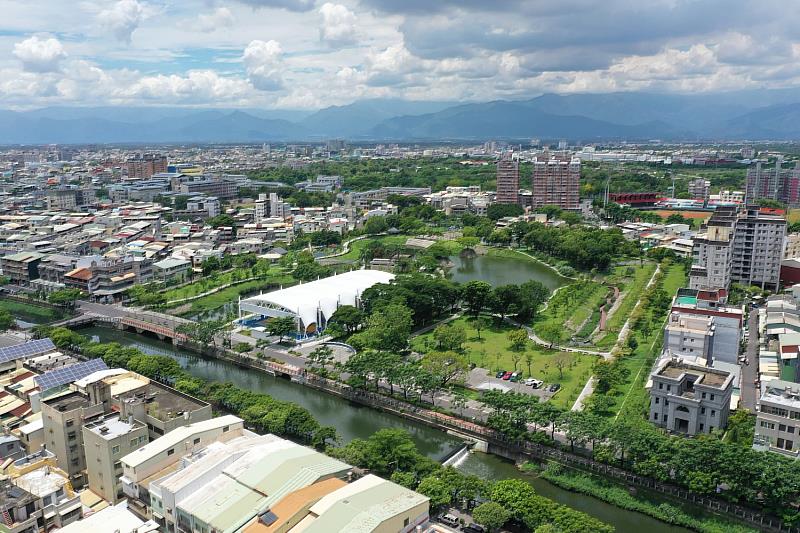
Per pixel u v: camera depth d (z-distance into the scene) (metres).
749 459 146.50
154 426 158.88
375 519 111.69
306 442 182.12
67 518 129.12
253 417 187.75
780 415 170.38
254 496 125.25
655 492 156.75
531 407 181.75
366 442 169.12
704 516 146.62
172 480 130.00
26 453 160.25
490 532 138.38
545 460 173.62
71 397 167.00
